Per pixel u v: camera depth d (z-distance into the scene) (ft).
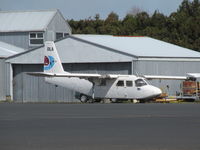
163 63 428.56
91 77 395.96
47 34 588.09
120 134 167.94
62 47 460.14
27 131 177.78
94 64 446.60
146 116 230.68
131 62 419.95
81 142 151.33
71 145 145.69
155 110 269.23
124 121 208.44
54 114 247.09
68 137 161.89
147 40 501.15
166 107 296.92
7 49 549.13
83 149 138.82
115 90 390.42
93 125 194.49
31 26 588.91
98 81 399.03
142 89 377.71
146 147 141.18
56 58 422.00
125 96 386.93
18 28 592.19
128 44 462.19
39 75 397.39
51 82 426.51
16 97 490.49
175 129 180.04
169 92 431.43
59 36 611.06
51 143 149.69
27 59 479.41
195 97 395.75
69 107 305.73
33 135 167.22
